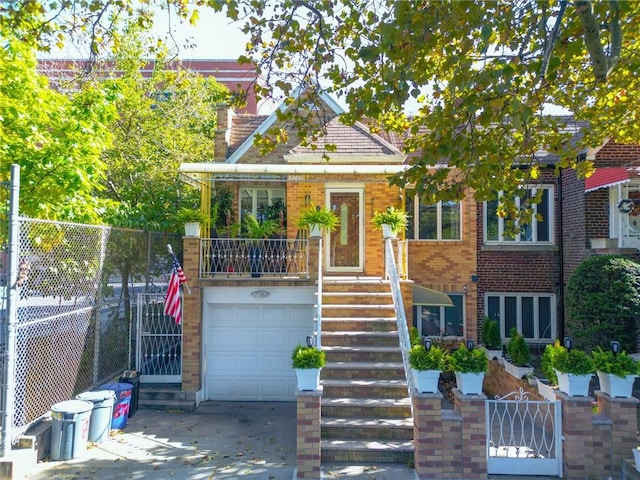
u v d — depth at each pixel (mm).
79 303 10219
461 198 8086
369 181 14070
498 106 6766
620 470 7555
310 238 12820
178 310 11875
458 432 7766
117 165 16953
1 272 8203
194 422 11141
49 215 10016
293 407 12562
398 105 7176
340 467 8195
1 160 9695
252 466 8539
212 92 20531
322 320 11406
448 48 7461
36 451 8297
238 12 7938
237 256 13297
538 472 7840
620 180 12711
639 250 13055
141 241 13867
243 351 13336
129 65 16812
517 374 11719
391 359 10703
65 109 10523
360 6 8727
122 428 10602
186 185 17500
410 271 16094
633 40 9039
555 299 16172
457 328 16172
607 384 7910
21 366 8211
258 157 16250
